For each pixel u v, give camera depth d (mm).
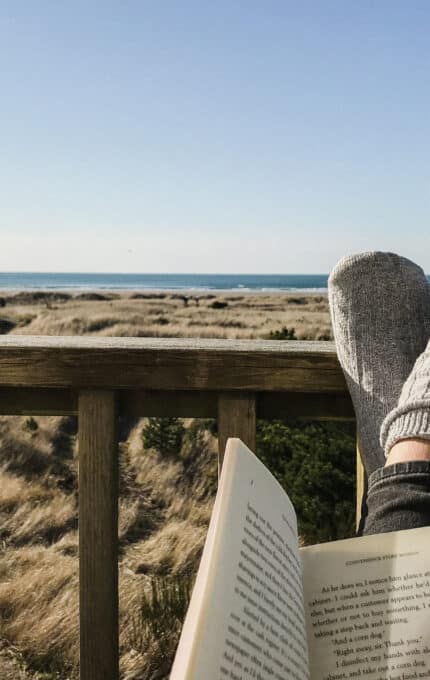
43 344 916
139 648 2652
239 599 397
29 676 2428
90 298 33406
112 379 902
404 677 486
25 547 4750
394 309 1160
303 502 4293
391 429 802
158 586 3424
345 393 958
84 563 914
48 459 7375
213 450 6648
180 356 903
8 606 3166
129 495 6117
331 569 525
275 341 1003
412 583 513
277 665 426
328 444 4648
